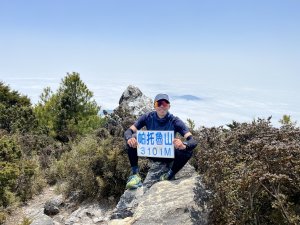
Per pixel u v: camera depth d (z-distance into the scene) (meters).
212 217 2.19
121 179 3.73
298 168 1.86
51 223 3.36
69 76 9.95
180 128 2.89
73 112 9.88
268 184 1.95
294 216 1.78
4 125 8.84
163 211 2.34
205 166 2.69
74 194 4.05
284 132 2.34
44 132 9.09
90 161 3.93
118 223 2.52
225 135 3.09
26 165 4.98
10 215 4.20
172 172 2.86
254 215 1.91
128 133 3.00
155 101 2.93
